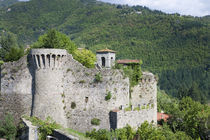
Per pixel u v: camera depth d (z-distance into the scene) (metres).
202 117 53.19
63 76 45.62
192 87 133.62
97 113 44.81
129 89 52.41
